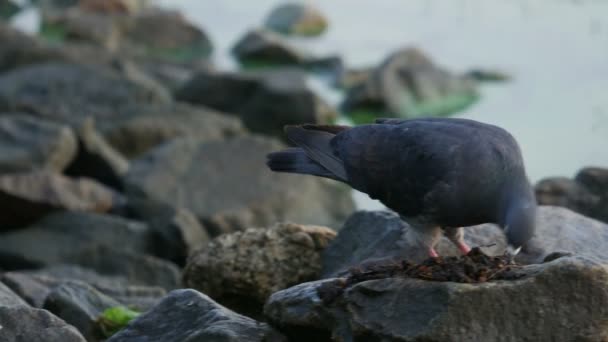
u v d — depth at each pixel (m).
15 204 15.26
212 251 9.93
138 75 22.11
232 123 19.45
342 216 16.44
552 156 17.48
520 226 7.23
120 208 16.20
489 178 7.46
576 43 23.06
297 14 25.97
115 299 10.82
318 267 9.87
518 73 21.80
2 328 8.16
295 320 7.84
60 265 14.20
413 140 7.84
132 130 18.67
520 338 7.26
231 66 24.27
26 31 25.88
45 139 17.19
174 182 16.45
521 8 25.47
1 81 20.62
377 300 7.49
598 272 7.32
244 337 7.90
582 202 11.48
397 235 9.40
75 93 20.28
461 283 7.29
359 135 8.24
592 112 19.45
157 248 14.93
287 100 20.25
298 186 16.53
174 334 8.11
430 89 21.05
